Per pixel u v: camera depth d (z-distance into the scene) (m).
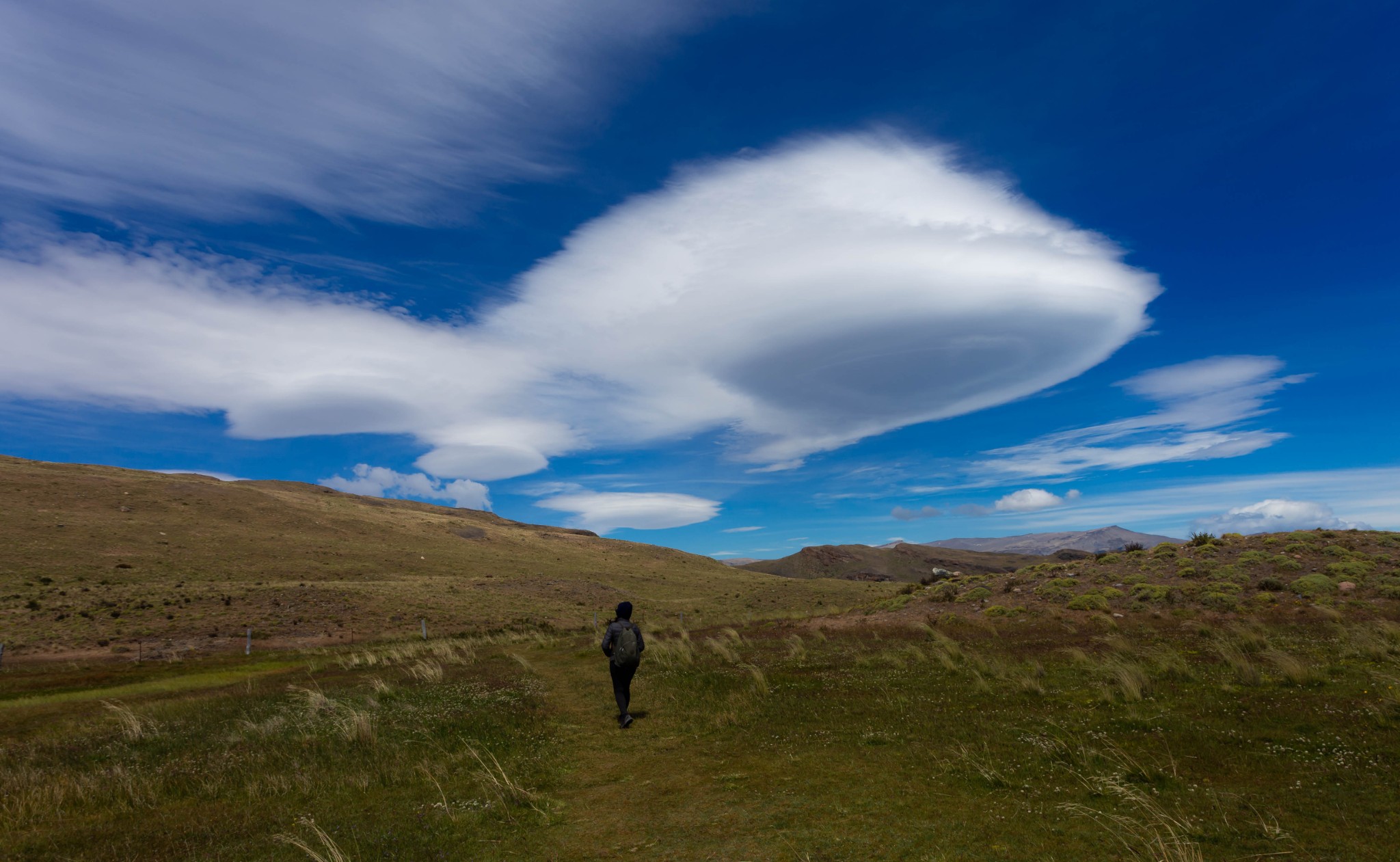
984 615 20.45
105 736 10.09
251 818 5.73
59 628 29.31
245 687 16.77
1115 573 22.44
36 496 63.31
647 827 5.16
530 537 122.00
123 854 4.84
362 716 9.39
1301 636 13.09
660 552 128.12
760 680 11.84
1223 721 7.54
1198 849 4.24
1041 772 6.11
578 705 11.60
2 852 4.91
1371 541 21.41
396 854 4.68
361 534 84.06
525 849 4.76
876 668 13.45
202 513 73.62
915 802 5.44
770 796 5.81
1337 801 5.02
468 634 35.72
